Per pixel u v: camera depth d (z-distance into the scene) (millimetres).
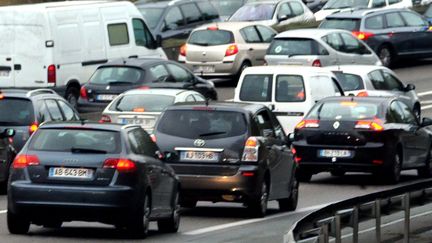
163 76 68625
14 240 34531
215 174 40562
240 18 98438
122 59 69125
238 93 61031
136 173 34906
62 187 34750
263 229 38406
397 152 52781
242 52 85062
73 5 72938
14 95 50688
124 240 35094
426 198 29703
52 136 35500
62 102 53094
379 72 69500
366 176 57000
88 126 35688
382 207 27266
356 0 105875
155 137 41219
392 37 92125
